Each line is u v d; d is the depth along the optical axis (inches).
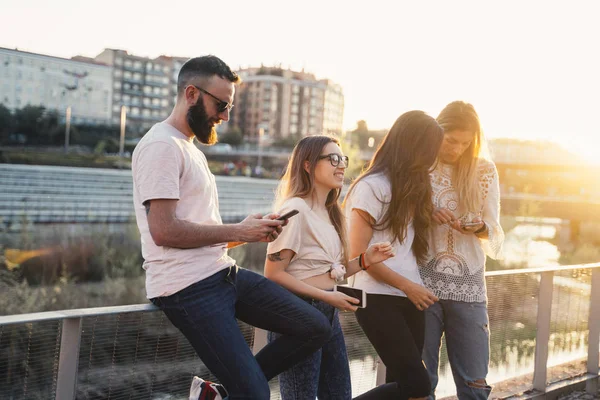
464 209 120.4
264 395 80.2
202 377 98.5
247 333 106.1
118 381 88.4
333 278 98.0
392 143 106.9
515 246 863.1
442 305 120.3
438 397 142.3
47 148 3449.8
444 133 114.3
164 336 93.8
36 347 81.0
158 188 77.2
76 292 668.1
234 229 80.4
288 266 96.8
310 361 95.4
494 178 123.2
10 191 1318.9
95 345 86.4
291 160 101.2
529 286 156.9
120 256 780.6
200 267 81.1
